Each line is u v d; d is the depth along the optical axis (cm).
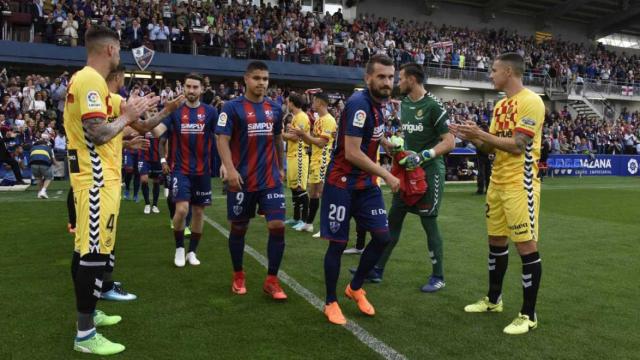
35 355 296
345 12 3009
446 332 347
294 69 2169
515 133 348
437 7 3419
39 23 1794
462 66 2734
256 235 685
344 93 2456
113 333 333
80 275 300
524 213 353
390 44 2573
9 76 1814
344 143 359
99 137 290
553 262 571
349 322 363
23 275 465
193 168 512
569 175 2158
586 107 2994
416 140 467
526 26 3747
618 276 510
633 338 342
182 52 2016
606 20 3800
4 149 1182
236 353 304
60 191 1126
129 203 970
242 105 411
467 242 673
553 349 321
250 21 2234
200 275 480
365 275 386
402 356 305
